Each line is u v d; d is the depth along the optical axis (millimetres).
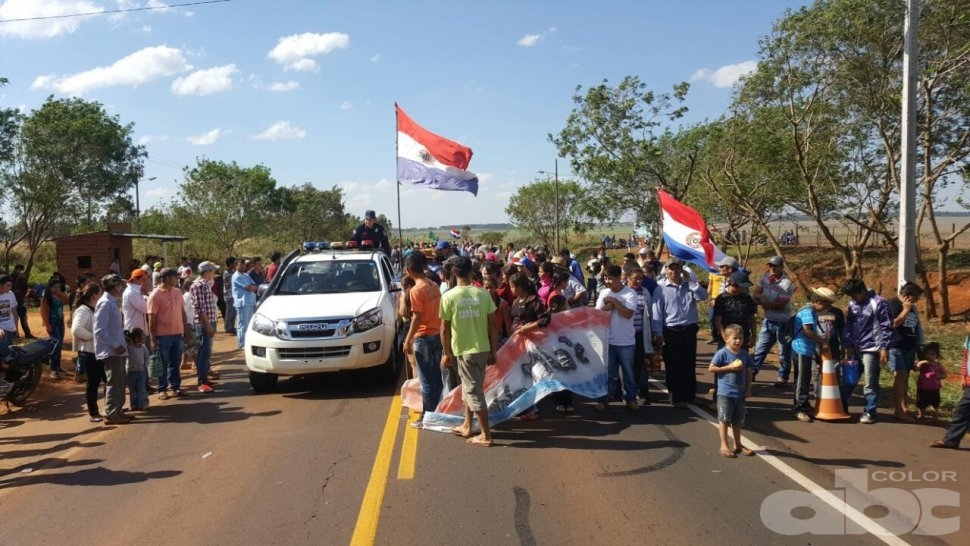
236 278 13992
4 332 9055
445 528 4629
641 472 5730
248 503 5191
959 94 14883
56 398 9961
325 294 9695
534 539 4438
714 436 6836
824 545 4320
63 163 26750
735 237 26688
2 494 5648
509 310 8547
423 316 7234
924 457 6113
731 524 4641
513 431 7082
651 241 27156
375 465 5984
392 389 9211
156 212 40938
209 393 9523
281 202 51469
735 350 6156
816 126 17375
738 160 20031
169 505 5230
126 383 8531
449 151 11125
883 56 15062
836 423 7320
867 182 18234
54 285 11234
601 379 7727
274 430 7320
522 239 61281
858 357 7480
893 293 21562
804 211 20219
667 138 25000
